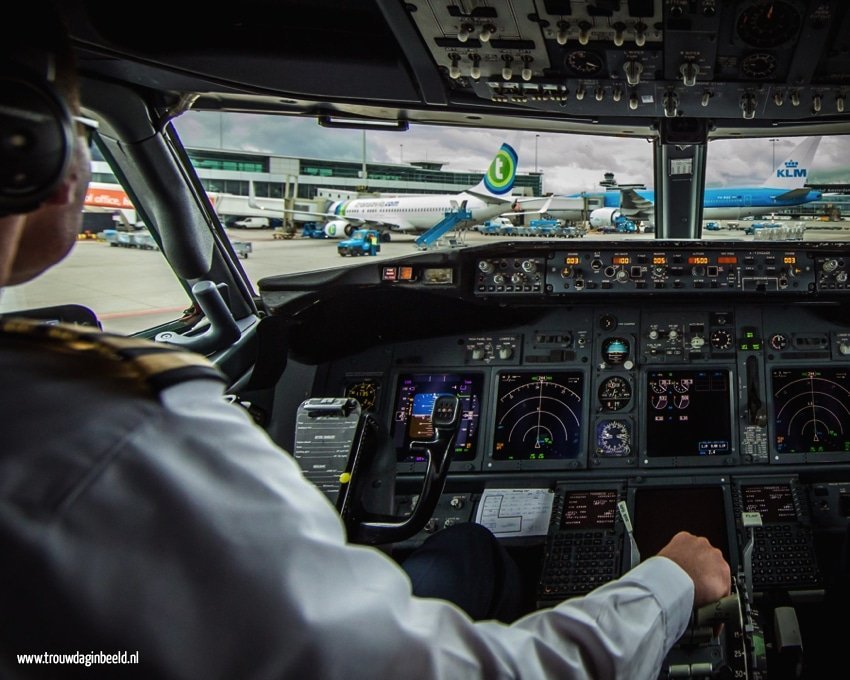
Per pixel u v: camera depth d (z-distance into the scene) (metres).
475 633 0.52
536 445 2.65
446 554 1.73
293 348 2.73
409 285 2.66
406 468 2.64
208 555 0.40
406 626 0.47
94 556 0.38
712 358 2.71
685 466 2.58
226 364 2.67
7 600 0.37
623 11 2.12
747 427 2.62
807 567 2.30
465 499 2.58
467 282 2.70
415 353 2.84
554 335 2.80
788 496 2.48
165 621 0.38
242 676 0.39
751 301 2.71
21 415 0.40
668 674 1.75
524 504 2.54
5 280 0.47
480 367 2.79
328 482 1.92
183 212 2.83
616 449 2.62
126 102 2.53
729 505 2.47
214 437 0.44
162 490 0.40
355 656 0.42
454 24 2.27
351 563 0.47
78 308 1.94
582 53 2.49
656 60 2.52
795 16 2.16
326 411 2.06
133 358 0.45
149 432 0.42
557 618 0.60
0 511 0.38
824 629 2.08
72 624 0.37
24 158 0.44
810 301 2.66
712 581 0.79
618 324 2.77
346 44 2.54
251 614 0.40
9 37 0.45
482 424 2.70
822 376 2.67
